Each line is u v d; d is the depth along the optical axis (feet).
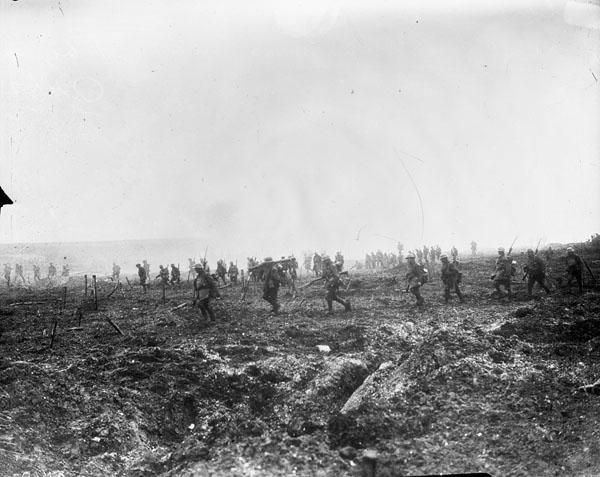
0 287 101.24
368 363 25.49
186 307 48.65
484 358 20.84
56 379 20.85
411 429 16.08
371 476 12.79
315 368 24.26
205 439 16.26
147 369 24.02
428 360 20.47
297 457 14.16
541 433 15.28
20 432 16.43
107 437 17.56
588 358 21.56
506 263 46.62
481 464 13.98
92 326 39.93
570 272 44.50
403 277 72.13
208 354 27.48
